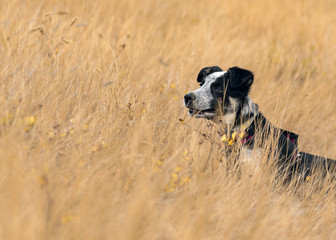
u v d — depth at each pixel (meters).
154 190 7.64
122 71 12.29
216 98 10.32
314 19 24.09
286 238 7.84
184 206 7.96
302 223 8.25
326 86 17.08
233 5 25.86
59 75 10.41
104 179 7.75
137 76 12.71
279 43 21.48
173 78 13.96
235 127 10.40
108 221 7.04
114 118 9.64
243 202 8.47
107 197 7.44
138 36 16.72
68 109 9.73
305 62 18.70
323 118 15.38
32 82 9.60
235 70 10.22
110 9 19.48
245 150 9.82
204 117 10.45
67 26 13.84
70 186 7.40
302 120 14.36
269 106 13.85
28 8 16.33
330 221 8.62
